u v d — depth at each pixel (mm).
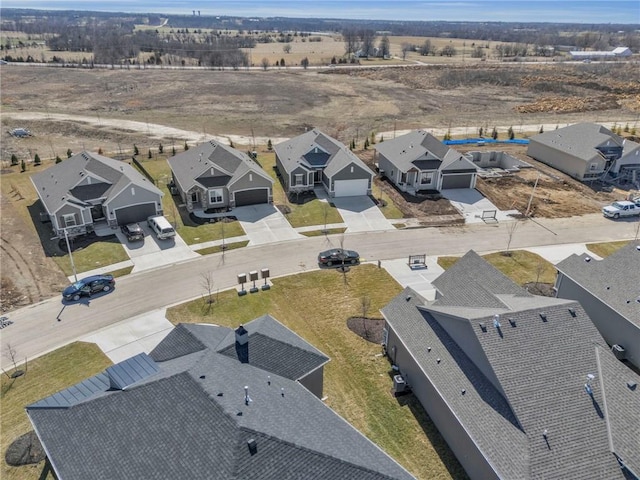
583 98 106312
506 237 44969
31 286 35656
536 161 65938
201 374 19344
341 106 100812
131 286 35938
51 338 30156
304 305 34250
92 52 182750
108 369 20547
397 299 29391
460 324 23938
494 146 72562
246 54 176375
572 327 23500
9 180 54875
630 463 18453
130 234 41750
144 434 17219
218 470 15477
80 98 102812
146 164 61562
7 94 102688
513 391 20734
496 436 19781
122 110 93875
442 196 53500
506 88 121375
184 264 39125
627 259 30969
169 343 23609
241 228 45375
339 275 38125
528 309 23766
